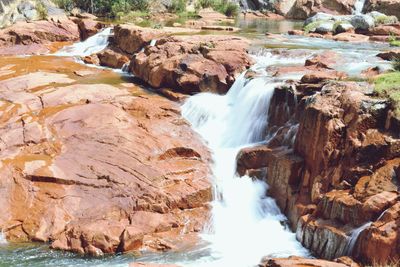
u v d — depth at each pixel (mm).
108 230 9984
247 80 14453
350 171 9836
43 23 24969
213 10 35188
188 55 16516
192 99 15188
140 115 14203
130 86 17078
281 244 10125
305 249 9789
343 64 15328
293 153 11570
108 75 18844
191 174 11938
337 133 10305
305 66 15609
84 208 10695
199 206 11383
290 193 11031
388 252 7953
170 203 11047
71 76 18422
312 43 19891
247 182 12008
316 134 10648
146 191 11117
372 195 8938
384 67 13773
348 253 8742
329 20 24297
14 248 9836
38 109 14227
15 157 11875
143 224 10445
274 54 17297
